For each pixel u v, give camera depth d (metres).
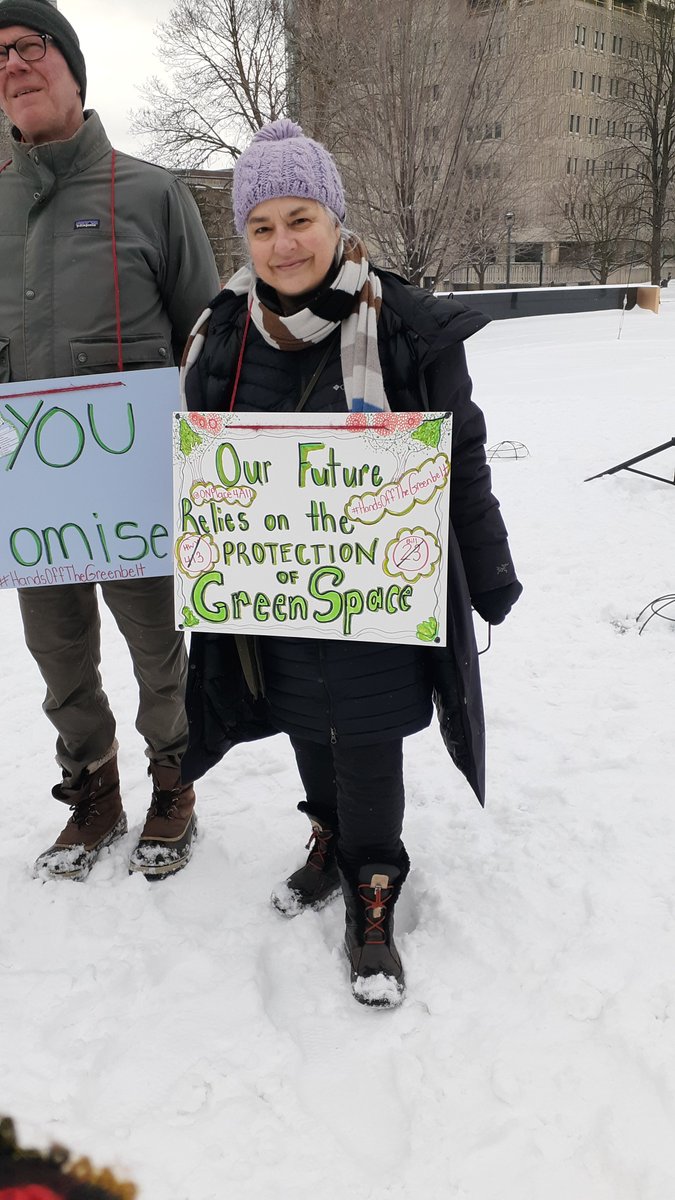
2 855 2.54
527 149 21.69
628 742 2.92
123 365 2.07
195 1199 1.57
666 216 36.66
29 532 2.11
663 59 32.16
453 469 1.80
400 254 20.62
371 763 1.96
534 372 12.34
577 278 48.03
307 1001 1.99
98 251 2.01
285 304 1.70
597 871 2.28
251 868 2.43
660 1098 1.68
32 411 2.01
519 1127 1.64
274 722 2.10
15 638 4.21
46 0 1.90
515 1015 1.89
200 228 2.18
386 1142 1.66
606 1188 1.54
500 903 2.21
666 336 16.11
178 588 1.88
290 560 1.80
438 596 1.75
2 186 2.05
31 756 3.09
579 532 5.05
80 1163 1.64
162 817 2.44
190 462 1.79
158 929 2.20
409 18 18.89
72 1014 1.96
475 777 1.95
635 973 1.94
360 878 2.06
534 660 3.58
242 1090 1.76
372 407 1.68
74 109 2.02
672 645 3.65
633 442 7.17
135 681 3.66
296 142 1.61
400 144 19.55
